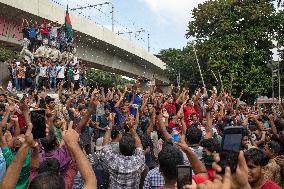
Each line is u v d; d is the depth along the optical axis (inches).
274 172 215.8
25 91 815.1
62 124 257.6
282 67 1973.4
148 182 189.2
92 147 393.4
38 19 1178.6
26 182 162.4
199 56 1913.1
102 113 423.5
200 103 559.8
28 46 954.7
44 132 142.0
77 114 379.2
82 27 1333.7
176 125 353.7
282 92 2023.9
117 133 234.5
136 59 1927.9
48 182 110.4
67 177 183.5
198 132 221.5
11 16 1095.0
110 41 1525.6
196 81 2308.1
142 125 389.4
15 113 278.8
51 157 179.6
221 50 1834.4
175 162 148.0
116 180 195.0
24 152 113.6
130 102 500.1
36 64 866.8
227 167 89.0
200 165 146.4
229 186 87.0
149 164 289.3
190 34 1990.7
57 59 938.1
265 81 1856.5
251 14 1840.6
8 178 111.3
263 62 1900.8
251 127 399.9
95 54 1604.3
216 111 539.8
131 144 196.4
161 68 2272.4
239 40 1827.0
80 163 111.4
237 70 1818.4
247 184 91.3
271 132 333.4
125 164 195.5
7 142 199.9
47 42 965.2
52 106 346.6
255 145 331.9
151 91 497.0
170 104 474.3
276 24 1892.2
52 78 882.1
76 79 986.7
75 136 114.5
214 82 1955.0
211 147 183.5
